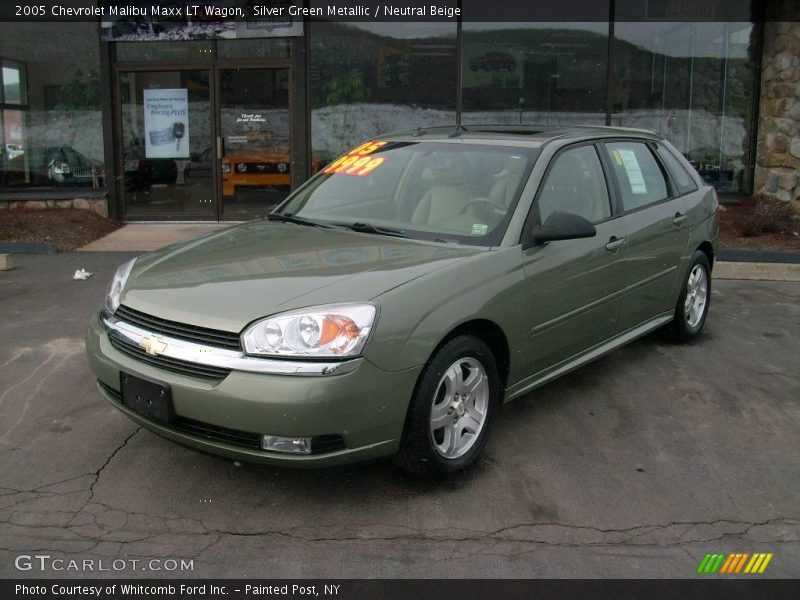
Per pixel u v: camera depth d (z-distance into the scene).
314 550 3.25
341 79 11.17
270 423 3.20
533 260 4.12
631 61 11.12
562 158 4.63
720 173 11.41
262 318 3.31
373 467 3.97
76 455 4.04
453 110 11.20
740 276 8.63
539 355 4.27
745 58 11.15
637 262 5.05
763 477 3.95
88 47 11.36
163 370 3.45
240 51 11.22
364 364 3.28
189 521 3.45
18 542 3.27
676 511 3.61
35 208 11.47
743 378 5.34
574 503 3.66
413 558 3.21
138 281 3.84
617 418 4.65
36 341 5.90
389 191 4.69
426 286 3.57
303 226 4.58
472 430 3.88
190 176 11.59
